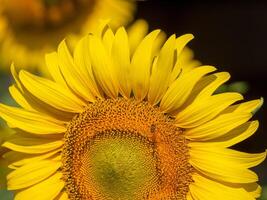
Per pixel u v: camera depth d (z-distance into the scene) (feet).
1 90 4.47
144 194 3.09
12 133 3.37
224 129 2.98
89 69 3.05
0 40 4.11
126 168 3.08
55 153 3.14
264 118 5.82
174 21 6.15
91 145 3.12
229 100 2.96
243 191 3.01
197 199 3.06
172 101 3.01
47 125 3.11
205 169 3.03
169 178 3.07
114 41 2.99
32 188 3.13
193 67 3.19
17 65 4.09
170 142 3.06
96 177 3.12
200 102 2.98
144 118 3.08
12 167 3.13
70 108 3.10
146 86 3.03
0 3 4.07
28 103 3.10
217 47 6.15
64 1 3.98
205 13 6.16
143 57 2.99
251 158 2.98
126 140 3.09
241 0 6.16
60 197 3.16
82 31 4.00
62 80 3.08
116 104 3.10
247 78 6.12
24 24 4.06
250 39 6.15
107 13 3.98
